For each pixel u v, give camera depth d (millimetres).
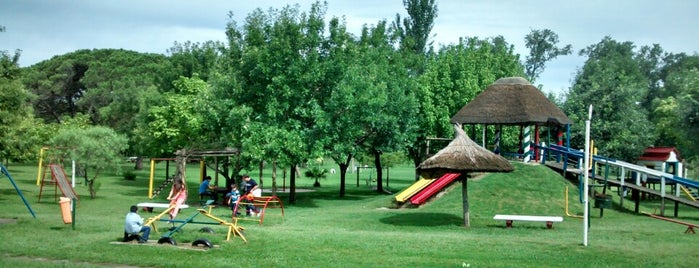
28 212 26188
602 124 46875
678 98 48781
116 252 15211
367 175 70938
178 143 45500
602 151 46812
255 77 33656
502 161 22750
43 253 15094
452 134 44188
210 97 35781
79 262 14180
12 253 15211
